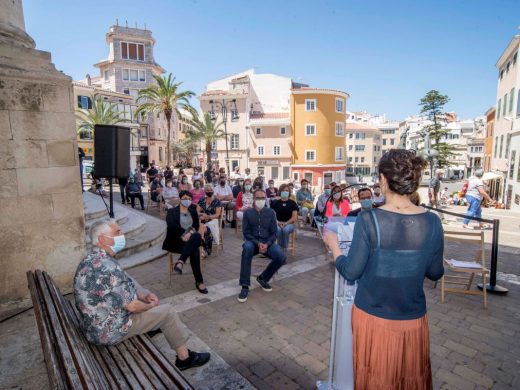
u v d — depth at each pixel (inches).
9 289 170.7
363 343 72.1
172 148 2194.9
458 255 282.2
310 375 122.1
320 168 1685.5
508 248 307.0
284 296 192.5
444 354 135.7
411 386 69.9
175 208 205.9
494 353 136.8
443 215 502.9
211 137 1595.7
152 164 786.8
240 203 371.9
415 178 67.2
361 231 69.2
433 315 170.1
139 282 213.8
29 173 174.1
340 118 1738.4
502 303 185.2
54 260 184.9
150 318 111.3
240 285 197.8
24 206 173.3
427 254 67.9
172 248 202.5
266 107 1916.8
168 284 209.8
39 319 99.3
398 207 69.6
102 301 99.4
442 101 1749.5
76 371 71.7
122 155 269.1
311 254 279.0
